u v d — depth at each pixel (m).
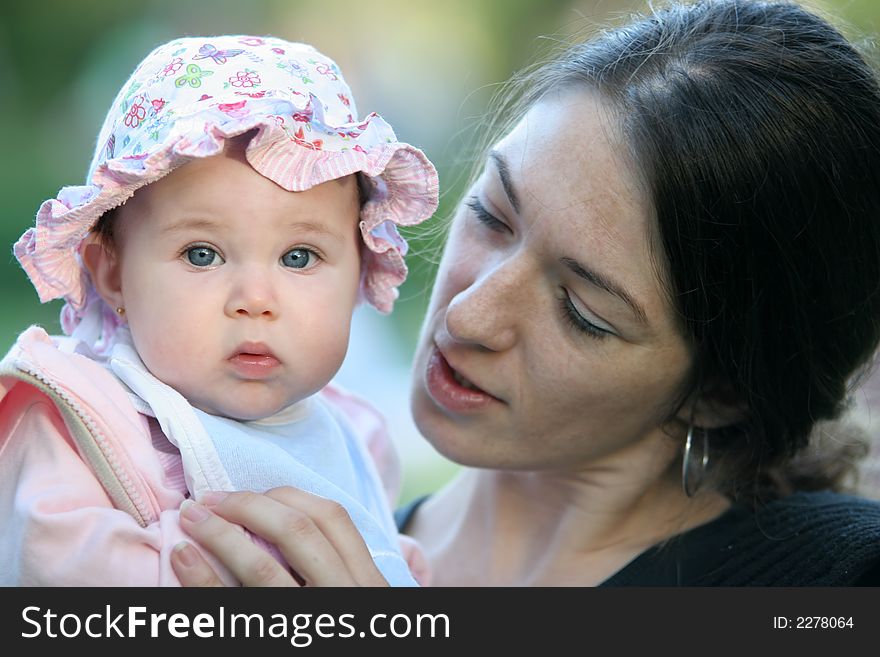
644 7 4.39
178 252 3.23
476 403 3.84
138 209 3.25
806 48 3.76
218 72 3.30
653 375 3.71
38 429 3.16
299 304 3.30
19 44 25.16
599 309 3.56
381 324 13.95
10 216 19.44
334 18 25.12
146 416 3.32
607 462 4.04
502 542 4.30
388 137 3.53
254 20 25.28
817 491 4.43
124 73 24.17
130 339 3.43
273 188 3.24
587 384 3.68
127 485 3.10
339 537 3.20
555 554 4.12
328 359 3.39
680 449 4.05
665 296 3.56
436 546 4.51
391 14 25.14
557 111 3.70
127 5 25.39
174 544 3.04
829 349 3.88
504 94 4.36
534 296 3.65
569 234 3.50
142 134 3.22
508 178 3.69
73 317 3.63
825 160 3.62
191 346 3.22
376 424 4.35
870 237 3.77
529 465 3.92
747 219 3.55
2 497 3.14
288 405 3.43
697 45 3.73
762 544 3.83
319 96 3.42
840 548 3.68
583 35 4.33
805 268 3.69
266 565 3.06
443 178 5.52
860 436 4.64
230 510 3.14
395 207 3.59
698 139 3.50
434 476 9.80
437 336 3.92
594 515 4.09
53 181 22.09
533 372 3.70
